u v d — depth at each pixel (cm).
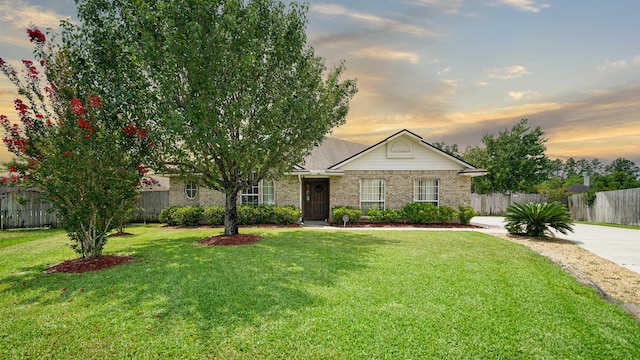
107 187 688
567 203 2498
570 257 805
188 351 324
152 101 796
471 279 566
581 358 317
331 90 1128
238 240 961
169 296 475
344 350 326
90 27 802
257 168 1015
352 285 525
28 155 669
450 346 334
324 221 1725
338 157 1842
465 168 1636
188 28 758
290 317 400
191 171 1003
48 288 516
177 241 1005
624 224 1756
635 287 560
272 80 969
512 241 1061
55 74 693
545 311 428
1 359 312
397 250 835
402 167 1656
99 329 371
